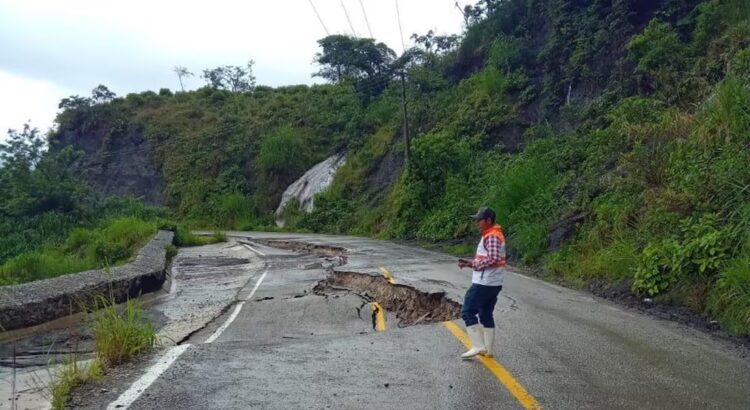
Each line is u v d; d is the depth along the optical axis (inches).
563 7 1255.5
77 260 834.2
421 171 1259.2
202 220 2145.7
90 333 403.2
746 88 540.1
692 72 773.9
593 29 1160.8
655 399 209.6
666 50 869.8
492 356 264.5
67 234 1175.6
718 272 380.2
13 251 1053.8
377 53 2394.2
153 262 701.3
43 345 372.8
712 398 211.2
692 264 407.8
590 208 672.4
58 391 210.7
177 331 394.0
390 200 1462.8
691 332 324.2
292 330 389.1
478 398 209.2
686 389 220.8
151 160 2541.8
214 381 227.3
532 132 1129.4
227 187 2268.7
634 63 992.2
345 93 2413.9
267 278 665.6
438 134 1269.7
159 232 1183.6
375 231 1446.9
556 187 812.0
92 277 547.5
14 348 365.7
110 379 229.0
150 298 589.0
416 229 1202.0
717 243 395.5
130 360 258.5
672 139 601.6
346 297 512.4
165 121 2684.5
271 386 222.4
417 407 200.1
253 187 2252.7
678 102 751.7
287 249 1111.6
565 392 216.1
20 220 1227.2
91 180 2566.4
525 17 1443.2
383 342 295.4
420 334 312.7
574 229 669.3
